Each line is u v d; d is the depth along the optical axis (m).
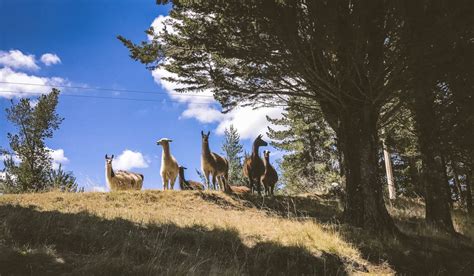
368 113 10.04
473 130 11.49
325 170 27.80
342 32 8.59
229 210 11.81
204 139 15.30
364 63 9.41
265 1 8.12
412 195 25.64
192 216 9.77
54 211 8.10
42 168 29.31
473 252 10.00
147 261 6.19
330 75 10.02
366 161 9.88
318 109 12.35
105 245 6.50
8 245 5.73
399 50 8.86
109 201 11.26
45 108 32.06
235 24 8.81
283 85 10.27
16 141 30.27
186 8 9.38
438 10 8.47
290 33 8.54
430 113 11.89
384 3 8.91
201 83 10.90
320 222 10.25
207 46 9.34
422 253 8.84
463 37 8.55
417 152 17.25
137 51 9.92
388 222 9.71
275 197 14.27
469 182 19.70
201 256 6.94
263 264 7.32
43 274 5.12
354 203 9.89
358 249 8.34
